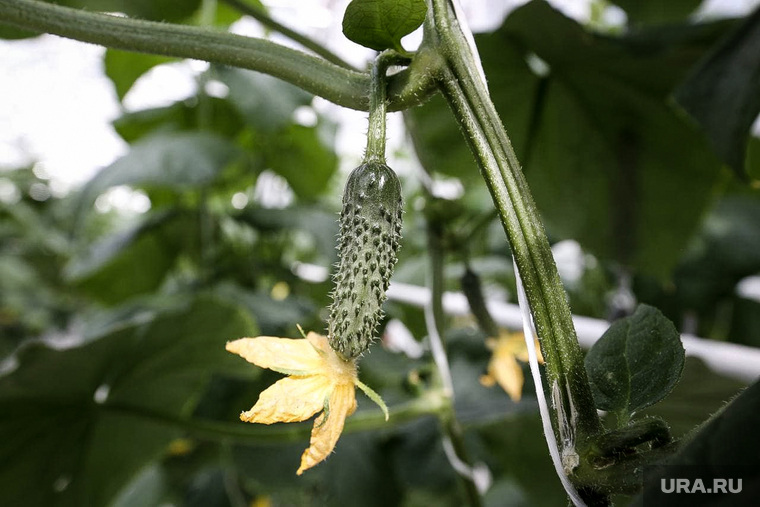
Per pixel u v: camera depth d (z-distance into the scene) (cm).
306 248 90
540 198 61
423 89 21
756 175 64
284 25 42
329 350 21
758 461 15
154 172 55
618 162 58
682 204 58
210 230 68
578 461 19
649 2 64
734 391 37
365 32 22
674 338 21
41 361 38
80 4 57
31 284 132
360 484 54
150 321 39
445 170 58
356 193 21
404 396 52
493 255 70
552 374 19
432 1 22
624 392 21
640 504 16
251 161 76
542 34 50
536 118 58
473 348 56
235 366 46
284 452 55
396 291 55
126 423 46
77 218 57
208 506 75
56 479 47
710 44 48
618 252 60
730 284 69
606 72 53
